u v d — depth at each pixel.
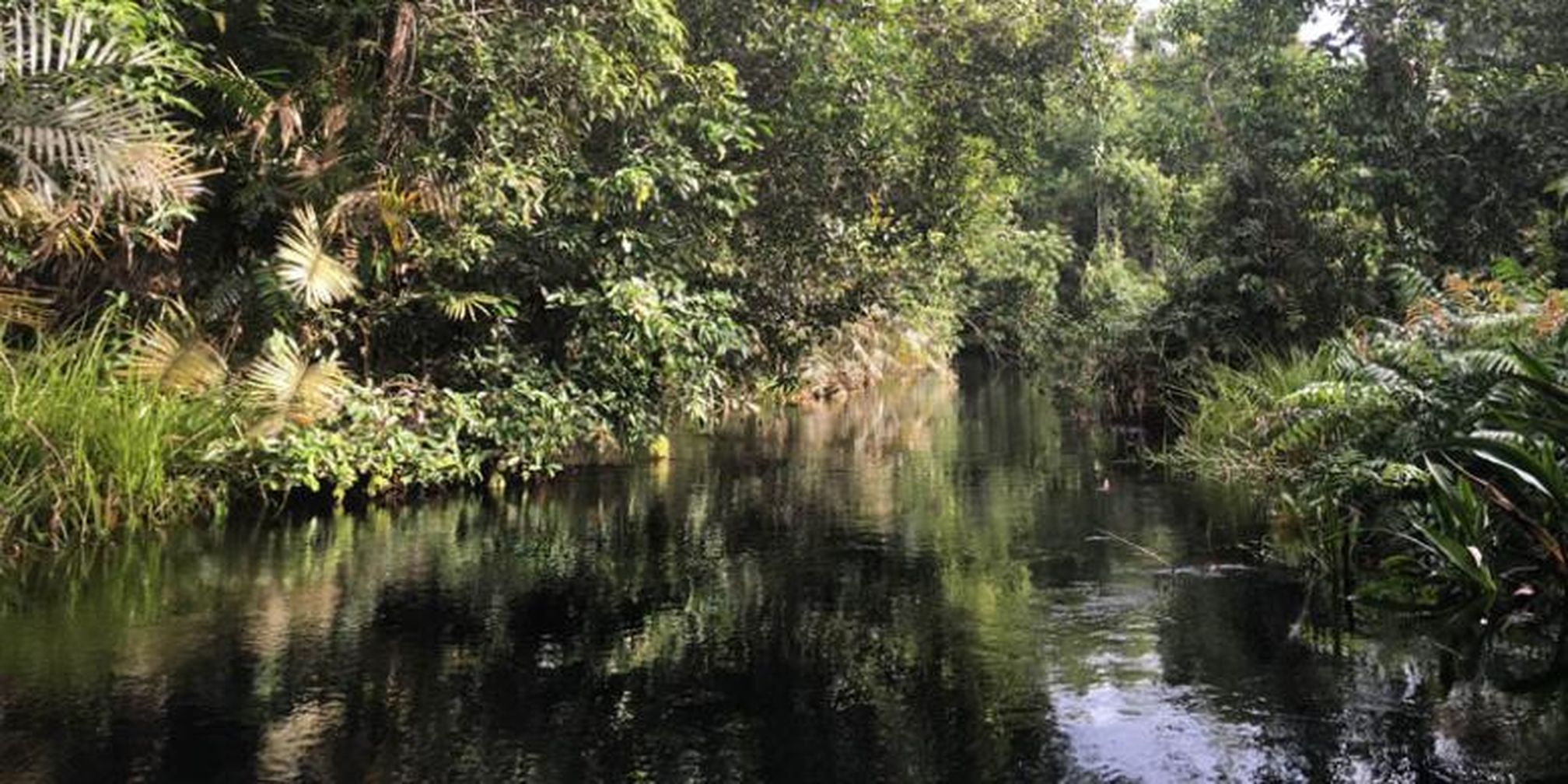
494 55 6.85
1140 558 5.19
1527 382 4.05
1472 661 3.54
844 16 8.68
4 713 3.11
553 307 7.60
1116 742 2.91
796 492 7.39
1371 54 10.13
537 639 3.87
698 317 7.57
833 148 9.11
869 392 18.03
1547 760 2.75
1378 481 4.71
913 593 4.55
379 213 6.67
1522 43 9.87
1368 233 10.49
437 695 3.28
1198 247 11.45
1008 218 20.61
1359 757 2.79
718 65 7.39
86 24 4.84
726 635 3.92
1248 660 3.59
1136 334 11.73
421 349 7.68
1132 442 10.41
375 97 7.09
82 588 4.54
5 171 5.11
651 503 6.88
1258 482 7.31
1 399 5.23
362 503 6.67
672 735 2.97
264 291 6.57
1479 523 4.18
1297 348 9.50
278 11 7.24
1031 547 5.50
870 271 9.84
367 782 2.66
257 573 4.84
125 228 6.10
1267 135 11.04
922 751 2.86
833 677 3.46
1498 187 9.41
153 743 2.90
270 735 2.96
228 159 6.96
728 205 7.70
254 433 6.23
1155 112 15.46
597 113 7.34
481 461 7.30
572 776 2.69
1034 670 3.51
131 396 5.80
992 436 11.15
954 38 10.02
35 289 6.37
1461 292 5.91
